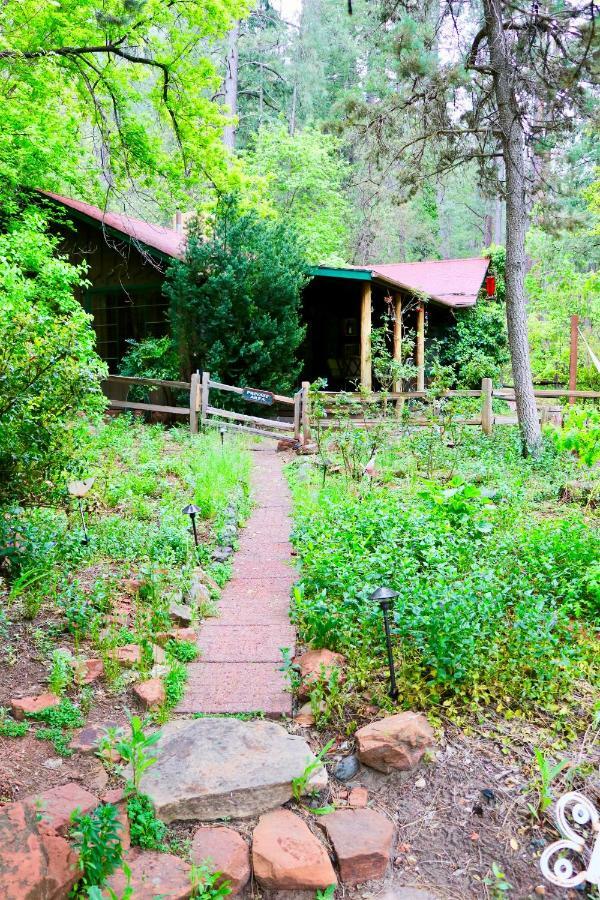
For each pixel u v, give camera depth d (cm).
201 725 352
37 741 335
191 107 1551
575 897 281
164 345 1436
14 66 1254
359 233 3325
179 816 301
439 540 597
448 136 1290
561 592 517
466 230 4488
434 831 310
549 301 2442
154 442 1077
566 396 1642
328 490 809
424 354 2031
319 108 3778
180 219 2192
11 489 483
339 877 285
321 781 322
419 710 384
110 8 1328
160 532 621
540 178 1291
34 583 480
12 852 247
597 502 830
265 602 536
